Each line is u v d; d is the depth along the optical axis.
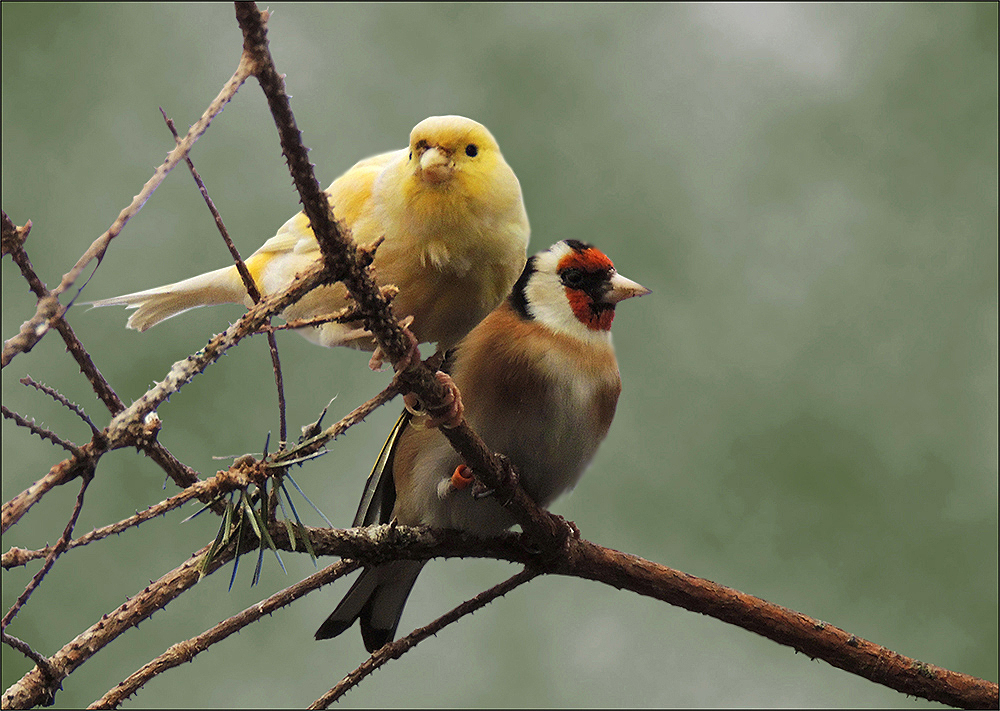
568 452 6.33
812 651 5.36
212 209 3.83
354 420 3.97
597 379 6.30
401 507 6.14
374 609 6.27
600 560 5.48
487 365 6.21
